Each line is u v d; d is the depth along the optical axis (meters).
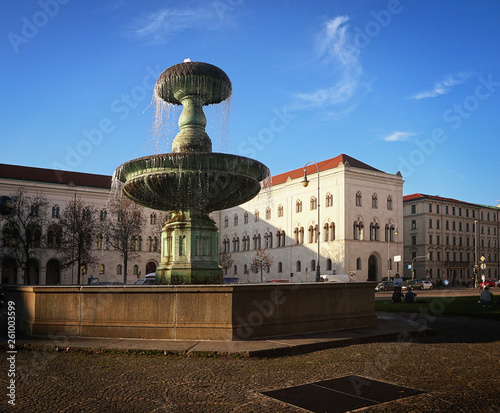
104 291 11.01
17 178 76.00
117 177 13.95
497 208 112.94
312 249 74.69
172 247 13.71
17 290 12.91
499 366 8.92
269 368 8.51
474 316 19.48
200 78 13.98
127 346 9.81
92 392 6.91
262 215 86.06
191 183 12.76
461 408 6.29
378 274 73.19
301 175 79.44
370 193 72.94
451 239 101.50
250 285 10.85
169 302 10.77
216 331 10.52
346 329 13.02
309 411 6.12
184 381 7.56
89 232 62.44
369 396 6.80
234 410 6.14
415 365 8.94
